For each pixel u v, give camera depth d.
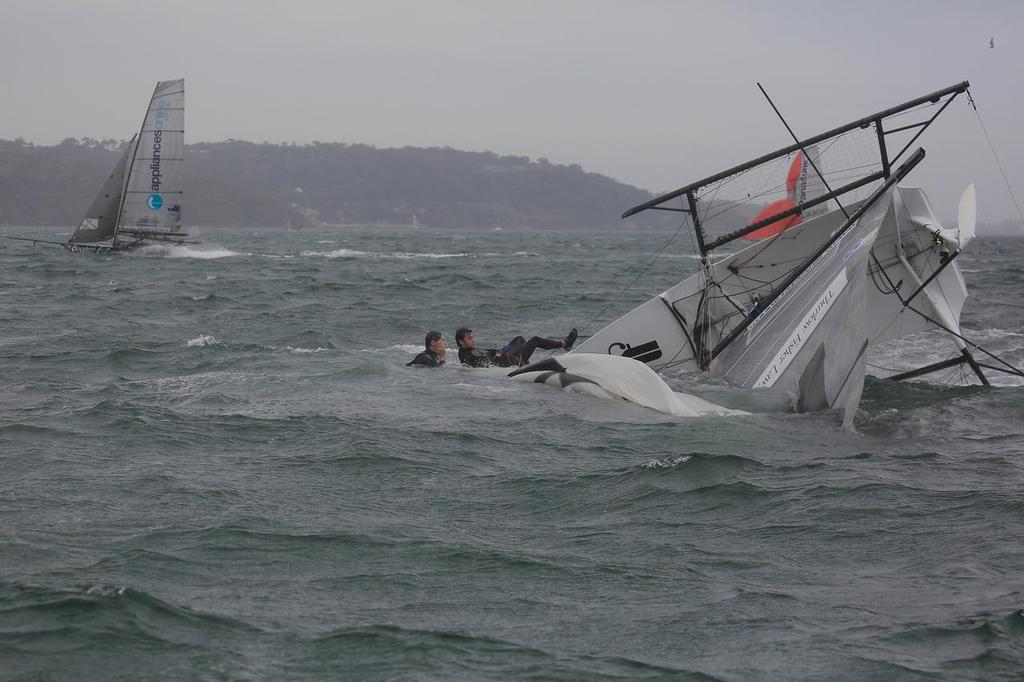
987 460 29.61
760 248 45.66
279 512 24.50
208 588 19.64
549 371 41.03
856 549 22.09
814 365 38.25
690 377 43.03
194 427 33.03
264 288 94.12
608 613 18.77
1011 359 49.94
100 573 19.98
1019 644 17.03
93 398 37.62
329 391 39.09
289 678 16.09
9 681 15.82
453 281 108.62
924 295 45.00
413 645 17.27
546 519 24.48
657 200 45.28
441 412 35.81
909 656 16.83
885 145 41.75
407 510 25.06
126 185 144.00
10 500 24.92
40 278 101.75
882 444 31.97
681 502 25.66
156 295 84.69
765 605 19.08
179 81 141.38
